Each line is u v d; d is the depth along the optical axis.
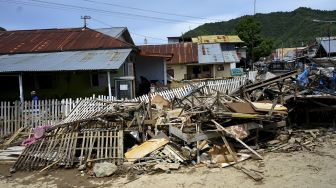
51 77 19.89
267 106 10.44
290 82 14.12
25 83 20.06
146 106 12.01
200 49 37.41
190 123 10.13
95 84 19.67
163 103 14.30
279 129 11.39
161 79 24.83
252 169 8.31
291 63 38.00
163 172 8.55
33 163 9.63
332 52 39.38
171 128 10.33
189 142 9.23
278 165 8.55
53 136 10.42
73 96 19.77
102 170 8.58
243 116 9.66
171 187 7.55
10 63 18.17
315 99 12.34
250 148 9.32
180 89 17.30
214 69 35.16
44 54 19.92
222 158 9.03
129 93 18.06
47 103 13.90
